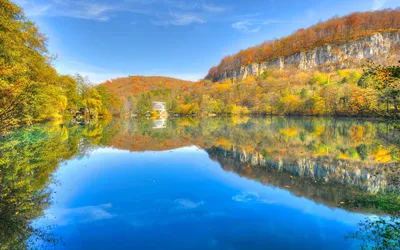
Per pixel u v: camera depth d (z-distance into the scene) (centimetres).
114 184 955
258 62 19588
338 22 17938
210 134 3105
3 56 1595
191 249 515
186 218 656
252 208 727
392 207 733
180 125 5028
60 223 626
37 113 2688
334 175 1135
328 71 14900
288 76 14850
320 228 602
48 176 1047
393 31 14788
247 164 1379
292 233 579
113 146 2012
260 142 2305
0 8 1595
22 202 761
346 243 534
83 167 1233
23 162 1256
